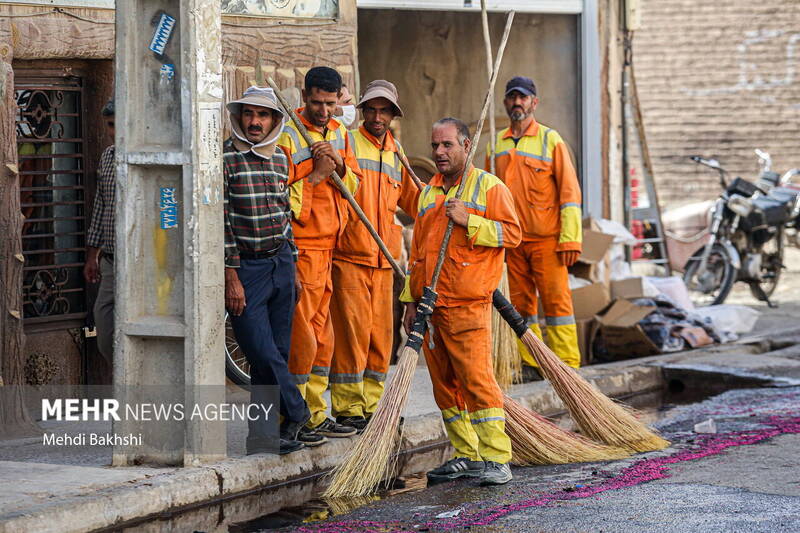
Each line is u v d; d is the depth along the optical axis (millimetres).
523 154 22781
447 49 30469
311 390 17250
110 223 18406
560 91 29891
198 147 14961
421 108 30594
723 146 53031
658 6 53969
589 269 26453
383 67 30531
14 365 17641
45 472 15000
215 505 15055
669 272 35750
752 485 15398
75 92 20422
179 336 15203
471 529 13711
